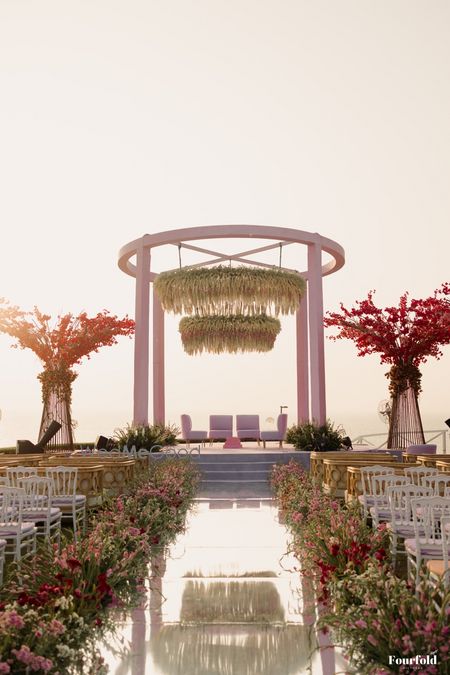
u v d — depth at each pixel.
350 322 14.87
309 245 15.84
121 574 4.72
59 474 8.23
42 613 3.80
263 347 14.88
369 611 3.42
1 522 5.88
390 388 14.90
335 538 5.09
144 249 15.87
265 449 16.36
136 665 3.54
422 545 4.63
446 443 15.52
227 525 8.29
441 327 14.30
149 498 7.93
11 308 15.91
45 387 16.03
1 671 3.02
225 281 13.61
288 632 4.08
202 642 3.91
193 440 19.59
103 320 16.34
